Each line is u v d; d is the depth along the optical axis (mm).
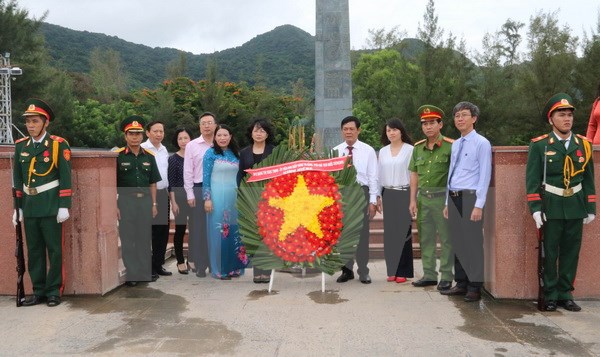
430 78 22094
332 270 5145
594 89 20703
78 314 4410
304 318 4238
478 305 4578
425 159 5281
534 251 4648
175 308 4570
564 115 4324
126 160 5527
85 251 4969
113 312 4461
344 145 5641
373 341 3682
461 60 23391
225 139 5672
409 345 3596
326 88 11516
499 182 4664
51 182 4703
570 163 4312
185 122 25312
